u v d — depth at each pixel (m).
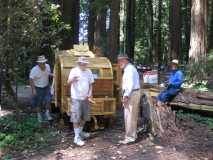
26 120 12.22
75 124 10.44
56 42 13.27
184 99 13.29
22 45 12.12
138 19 48.44
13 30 11.87
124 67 10.41
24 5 11.84
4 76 12.76
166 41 48.84
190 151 9.80
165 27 49.25
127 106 10.30
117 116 12.74
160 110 10.99
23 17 11.94
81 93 10.41
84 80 10.45
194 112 13.27
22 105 14.41
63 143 10.57
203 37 19.64
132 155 9.58
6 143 10.67
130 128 10.34
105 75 11.59
